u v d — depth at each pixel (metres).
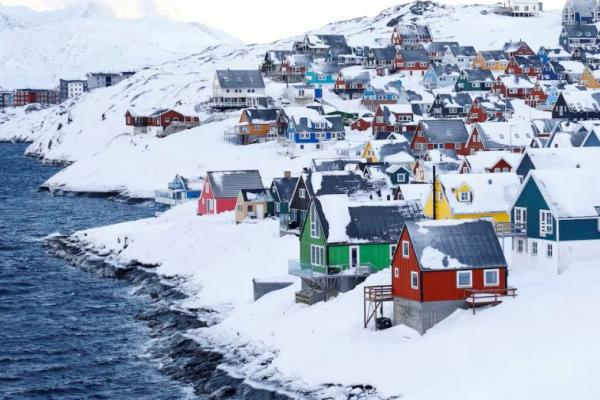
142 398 71.38
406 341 70.25
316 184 110.81
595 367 57.34
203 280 102.44
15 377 76.62
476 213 93.44
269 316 83.19
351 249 85.00
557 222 77.12
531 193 80.38
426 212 98.12
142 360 80.88
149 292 105.62
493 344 64.81
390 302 77.81
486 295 71.50
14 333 89.62
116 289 109.00
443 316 71.56
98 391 73.12
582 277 74.06
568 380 56.62
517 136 165.88
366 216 86.88
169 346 83.38
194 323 88.69
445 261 71.50
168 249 117.00
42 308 99.69
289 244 107.88
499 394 57.09
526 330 65.56
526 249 81.25
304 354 72.25
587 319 65.12
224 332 82.06
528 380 57.91
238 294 95.12
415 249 71.62
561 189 79.06
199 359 78.25
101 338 87.75
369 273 84.81
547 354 60.66
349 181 112.31
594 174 80.56
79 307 100.06
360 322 75.12
